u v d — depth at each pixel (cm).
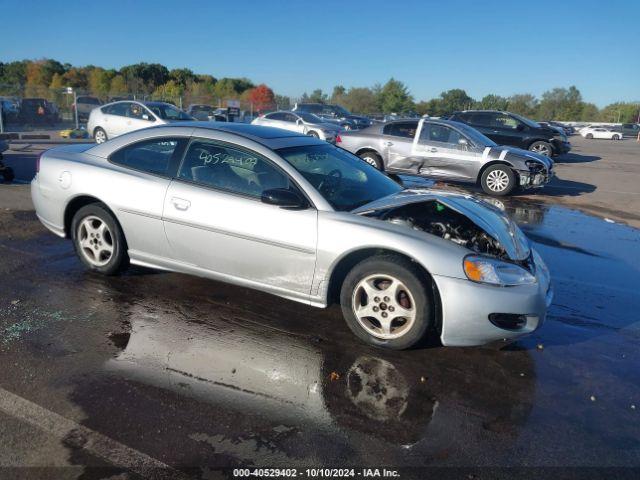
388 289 351
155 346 355
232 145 411
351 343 372
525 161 1037
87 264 467
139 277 474
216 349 355
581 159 1997
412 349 367
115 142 465
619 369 354
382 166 1150
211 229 398
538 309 343
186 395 300
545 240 707
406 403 303
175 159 428
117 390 302
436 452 262
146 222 425
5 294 428
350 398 305
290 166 392
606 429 287
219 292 450
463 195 438
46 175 472
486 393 317
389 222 364
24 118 2306
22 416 276
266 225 379
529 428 284
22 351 341
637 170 1622
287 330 388
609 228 794
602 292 505
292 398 302
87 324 382
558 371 347
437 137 1102
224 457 252
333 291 380
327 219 367
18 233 596
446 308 333
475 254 341
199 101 3014
